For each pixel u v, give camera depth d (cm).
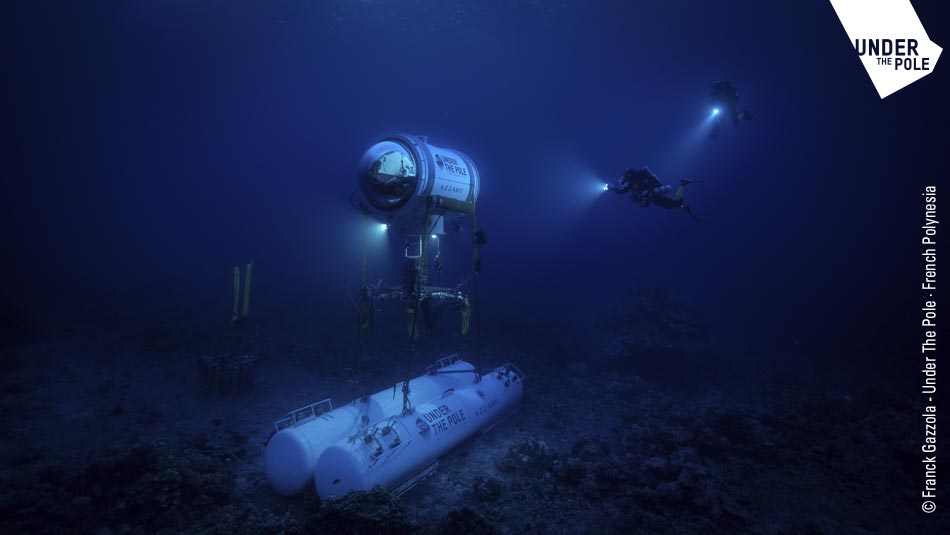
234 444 1053
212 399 1308
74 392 1266
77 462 925
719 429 1276
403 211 865
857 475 1102
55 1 2509
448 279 3591
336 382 1530
